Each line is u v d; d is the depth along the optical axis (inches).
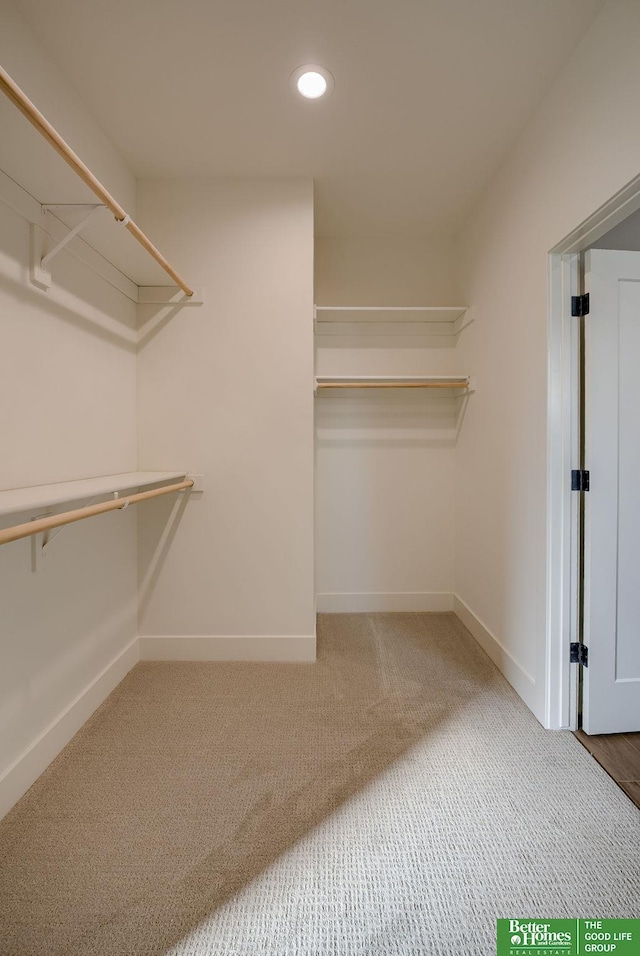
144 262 76.2
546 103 67.3
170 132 74.9
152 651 91.2
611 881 44.8
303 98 67.8
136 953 38.6
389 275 114.1
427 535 116.9
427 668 88.0
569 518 67.9
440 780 58.2
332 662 90.6
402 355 114.7
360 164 84.0
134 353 87.5
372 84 65.2
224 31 56.4
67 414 64.9
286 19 55.0
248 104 68.8
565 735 67.6
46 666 60.6
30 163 48.9
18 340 54.4
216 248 87.8
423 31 56.7
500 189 85.0
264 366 88.9
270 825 51.4
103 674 76.4
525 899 43.1
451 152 80.7
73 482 63.4
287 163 83.6
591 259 64.0
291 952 38.9
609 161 53.1
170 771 59.9
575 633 68.9
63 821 51.6
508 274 81.5
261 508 90.2
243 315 88.4
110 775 59.0
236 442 89.4
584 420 67.6
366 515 116.7
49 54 59.5
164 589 91.0
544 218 68.0
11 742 53.7
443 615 114.8
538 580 71.6
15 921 40.9
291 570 90.8
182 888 44.1
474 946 39.3
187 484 83.2
